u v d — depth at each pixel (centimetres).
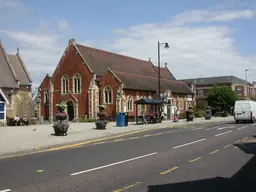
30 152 1530
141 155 1374
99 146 1745
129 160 1247
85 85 5419
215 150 1516
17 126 3366
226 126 3378
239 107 4072
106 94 5281
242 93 10406
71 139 2033
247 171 1034
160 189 811
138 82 5656
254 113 4194
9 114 4766
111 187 831
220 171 1034
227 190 809
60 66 5722
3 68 5009
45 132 2533
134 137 2281
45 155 1415
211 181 898
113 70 5678
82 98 5444
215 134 2391
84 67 5431
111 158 1299
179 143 1825
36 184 864
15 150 1503
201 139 2034
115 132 2591
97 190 802
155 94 5750
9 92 4831
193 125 3675
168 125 3681
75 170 1055
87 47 5800
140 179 922
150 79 6219
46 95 5909
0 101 3547
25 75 5531
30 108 5394
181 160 1240
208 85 10656
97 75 5438
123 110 5100
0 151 1466
